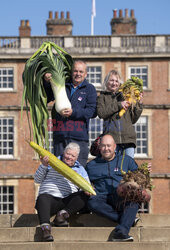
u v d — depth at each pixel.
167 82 28.81
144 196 6.96
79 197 7.34
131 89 7.73
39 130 7.26
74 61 7.69
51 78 7.25
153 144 28.50
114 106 7.60
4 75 29.45
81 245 6.66
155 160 28.39
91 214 7.61
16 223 7.78
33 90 7.32
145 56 28.83
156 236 7.11
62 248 6.64
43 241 6.89
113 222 7.54
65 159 7.29
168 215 7.70
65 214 7.24
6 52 29.33
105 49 29.09
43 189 7.34
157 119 28.58
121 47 29.02
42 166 7.21
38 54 7.74
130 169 7.49
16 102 29.06
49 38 29.61
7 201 28.64
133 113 7.95
